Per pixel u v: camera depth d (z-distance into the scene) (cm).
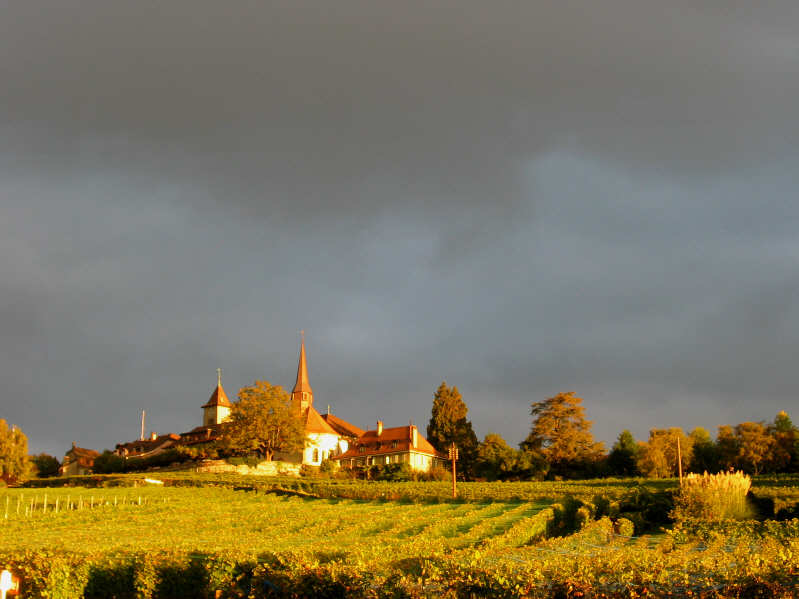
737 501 5781
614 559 2720
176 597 3291
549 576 2592
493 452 11806
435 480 11394
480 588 2622
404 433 13800
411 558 2994
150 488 9625
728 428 11969
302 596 2941
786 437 11494
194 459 13275
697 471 12069
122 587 3378
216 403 16188
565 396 12525
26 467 13112
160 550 3581
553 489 8381
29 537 5162
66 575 3362
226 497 8656
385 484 9562
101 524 6266
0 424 13200
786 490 6750
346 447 14700
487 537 4638
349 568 2938
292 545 4300
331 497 8750
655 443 11744
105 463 14338
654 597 2409
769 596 2333
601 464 12356
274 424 12825
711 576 2441
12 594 3169
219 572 3209
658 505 6362
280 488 9169
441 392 14912
